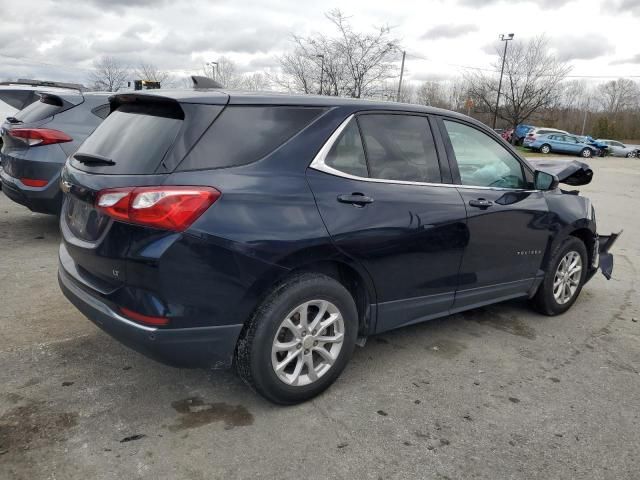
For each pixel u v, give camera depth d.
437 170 3.62
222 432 2.83
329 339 3.15
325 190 3.01
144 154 2.74
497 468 2.66
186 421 2.91
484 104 42.00
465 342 4.12
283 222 2.81
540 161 6.11
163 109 2.93
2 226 6.77
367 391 3.32
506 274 4.15
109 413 2.94
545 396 3.37
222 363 2.83
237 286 2.71
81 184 2.89
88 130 6.09
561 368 3.77
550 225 4.38
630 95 79.06
